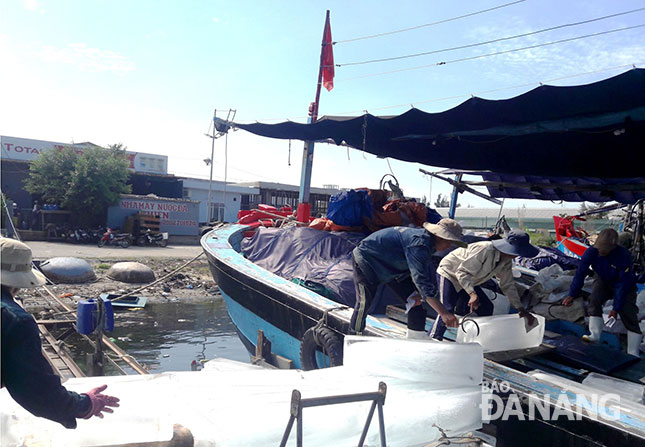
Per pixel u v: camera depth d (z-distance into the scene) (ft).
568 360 13.25
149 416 7.62
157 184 111.04
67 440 7.18
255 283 20.44
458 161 26.68
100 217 88.58
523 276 22.45
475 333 12.73
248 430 7.83
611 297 15.05
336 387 9.42
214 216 118.32
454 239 12.05
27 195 88.53
